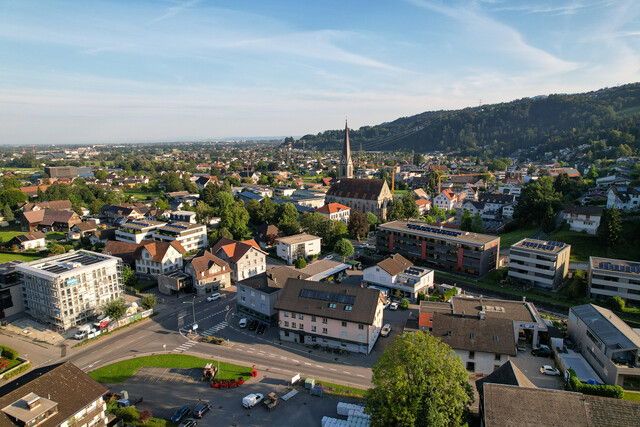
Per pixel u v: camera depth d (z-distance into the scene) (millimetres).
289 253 128250
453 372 47906
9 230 171000
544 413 43688
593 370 65375
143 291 104188
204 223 174125
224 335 80375
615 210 111438
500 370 53469
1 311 87938
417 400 45625
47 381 48625
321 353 73375
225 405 58062
